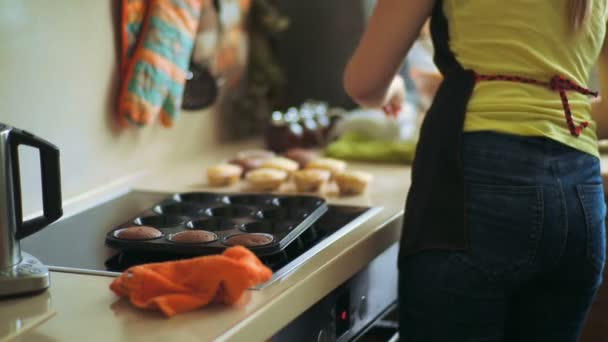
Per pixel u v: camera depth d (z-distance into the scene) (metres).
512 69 1.13
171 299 0.97
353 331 1.32
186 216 1.36
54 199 1.08
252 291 1.05
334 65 2.33
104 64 1.67
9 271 1.04
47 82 1.52
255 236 1.20
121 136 1.74
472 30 1.16
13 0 1.42
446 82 1.20
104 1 1.65
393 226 1.41
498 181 1.11
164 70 1.71
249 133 2.21
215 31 1.95
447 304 1.15
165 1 1.71
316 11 2.32
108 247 1.26
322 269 1.14
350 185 1.58
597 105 1.42
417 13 1.19
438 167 1.16
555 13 1.13
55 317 0.98
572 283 1.21
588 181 1.17
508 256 1.12
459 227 1.13
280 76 2.24
